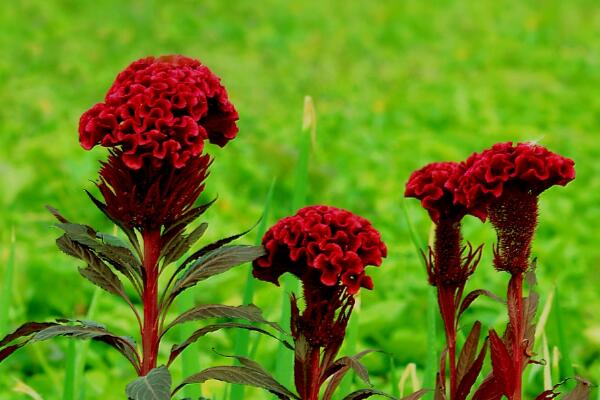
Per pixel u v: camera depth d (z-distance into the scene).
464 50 19.31
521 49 19.64
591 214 9.49
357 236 3.02
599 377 5.02
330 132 12.66
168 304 3.21
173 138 3.00
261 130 12.42
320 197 9.70
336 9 24.27
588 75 17.28
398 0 25.28
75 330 3.06
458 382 3.36
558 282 7.27
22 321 6.46
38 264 6.80
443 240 3.32
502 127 12.42
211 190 8.97
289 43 20.23
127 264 3.22
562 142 12.09
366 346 6.05
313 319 3.13
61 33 19.31
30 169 8.82
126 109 2.99
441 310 3.38
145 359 3.19
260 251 3.12
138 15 21.70
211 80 3.13
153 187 3.05
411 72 17.69
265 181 9.86
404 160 10.97
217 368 3.12
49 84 14.68
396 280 7.13
